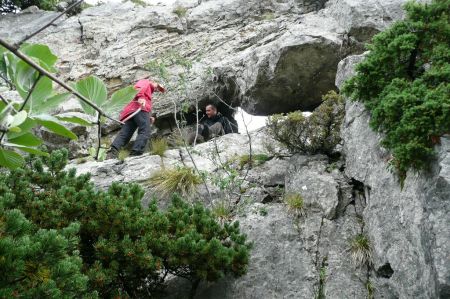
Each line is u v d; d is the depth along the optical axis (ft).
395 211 17.85
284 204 22.18
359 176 21.03
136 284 17.81
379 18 31.40
